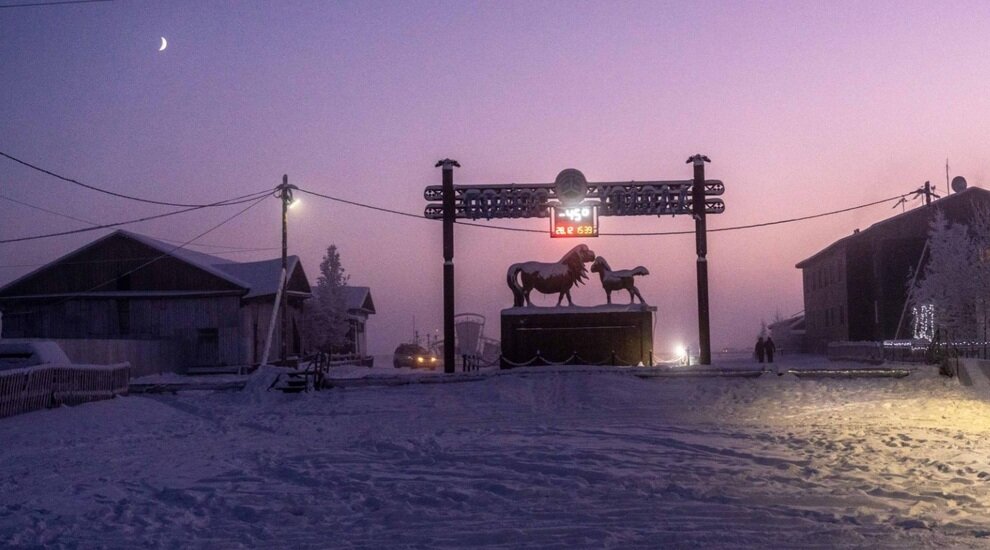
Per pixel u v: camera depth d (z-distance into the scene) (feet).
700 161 117.08
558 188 116.37
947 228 186.39
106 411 76.89
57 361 86.63
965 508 33.01
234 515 34.73
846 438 53.67
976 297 143.95
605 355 115.03
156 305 163.94
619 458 46.80
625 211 117.08
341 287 216.33
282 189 139.44
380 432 62.80
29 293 166.09
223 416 78.79
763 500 35.17
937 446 49.57
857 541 28.17
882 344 154.92
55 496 38.75
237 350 161.48
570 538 29.37
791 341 285.84
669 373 101.91
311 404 88.53
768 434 56.49
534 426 65.46
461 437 58.03
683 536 29.25
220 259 199.41
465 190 117.91
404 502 36.32
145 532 31.83
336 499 37.32
